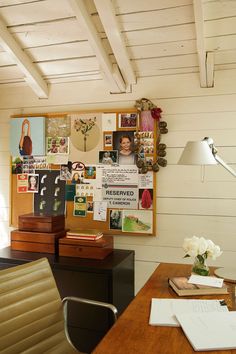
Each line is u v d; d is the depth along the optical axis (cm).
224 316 126
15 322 135
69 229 250
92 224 249
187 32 195
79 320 199
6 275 139
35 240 230
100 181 247
